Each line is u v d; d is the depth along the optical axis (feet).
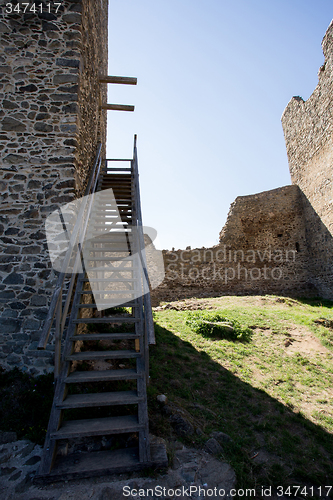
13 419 10.34
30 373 12.17
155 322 23.03
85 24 16.81
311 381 14.35
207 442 9.61
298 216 45.42
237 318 23.79
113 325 18.85
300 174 45.65
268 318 24.18
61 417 8.84
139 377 9.55
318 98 39.83
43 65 15.21
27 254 13.51
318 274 40.98
